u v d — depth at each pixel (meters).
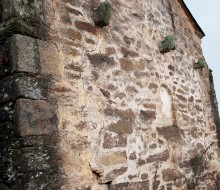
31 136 3.04
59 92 3.46
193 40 6.89
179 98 5.76
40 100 3.22
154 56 5.27
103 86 4.08
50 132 3.23
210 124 6.70
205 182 5.94
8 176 2.97
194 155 5.77
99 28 4.24
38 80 3.25
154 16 5.59
